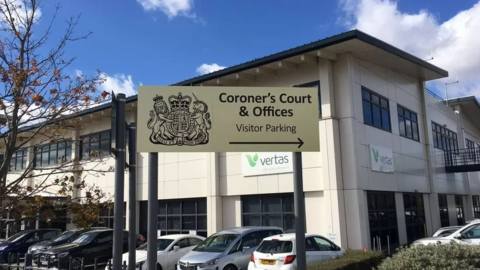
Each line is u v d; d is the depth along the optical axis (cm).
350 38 1577
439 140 2658
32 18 741
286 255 1038
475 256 660
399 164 2031
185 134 689
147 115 688
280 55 1727
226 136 695
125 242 1752
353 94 1720
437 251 666
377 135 1861
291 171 1745
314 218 1694
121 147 596
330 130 1669
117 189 586
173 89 698
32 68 696
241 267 1197
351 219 1622
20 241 2009
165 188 2228
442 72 2277
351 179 1644
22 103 679
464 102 3156
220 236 1288
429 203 2341
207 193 2006
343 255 1089
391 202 1920
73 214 728
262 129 703
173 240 1413
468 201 3067
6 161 683
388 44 1745
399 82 2189
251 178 1878
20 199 684
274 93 714
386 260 702
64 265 1471
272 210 1816
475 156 3222
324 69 1725
